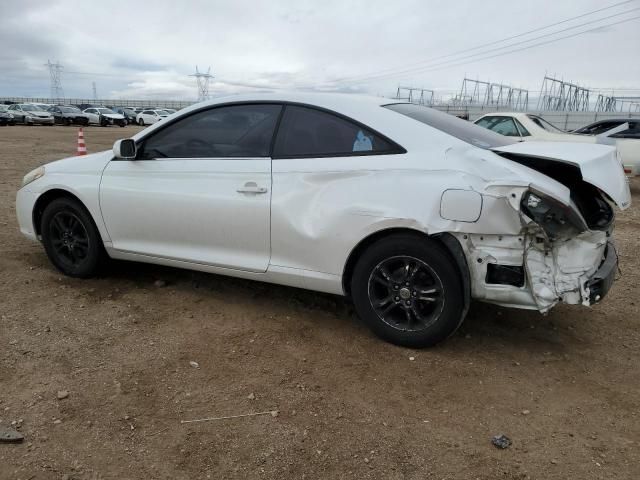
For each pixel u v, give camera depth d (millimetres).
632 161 10375
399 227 3129
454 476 2270
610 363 3291
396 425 2611
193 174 3814
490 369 3162
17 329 3486
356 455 2385
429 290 3189
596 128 11844
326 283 3455
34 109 37406
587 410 2779
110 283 4391
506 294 3035
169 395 2807
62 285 4309
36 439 2414
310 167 3418
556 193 2879
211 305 3998
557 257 3031
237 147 3727
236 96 3832
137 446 2402
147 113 44594
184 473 2248
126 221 4094
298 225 3430
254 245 3641
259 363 3170
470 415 2707
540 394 2918
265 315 3844
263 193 3539
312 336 3531
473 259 3037
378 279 3318
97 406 2682
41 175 4473
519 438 2533
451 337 3564
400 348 3375
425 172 3107
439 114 3850
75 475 2209
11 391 2781
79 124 40688
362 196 3229
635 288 4656
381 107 3488
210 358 3211
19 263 4793
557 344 3523
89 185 4191
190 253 3910
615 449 2465
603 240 3166
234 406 2729
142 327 3596
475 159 3096
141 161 4043
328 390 2900
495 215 2914
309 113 3555
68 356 3166
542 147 3410
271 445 2438
